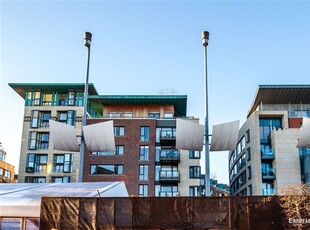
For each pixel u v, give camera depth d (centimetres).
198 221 1472
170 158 5647
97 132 2366
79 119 6216
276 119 5541
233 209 1468
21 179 6069
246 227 1448
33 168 6106
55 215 1529
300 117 5562
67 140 2400
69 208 1529
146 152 5781
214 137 2241
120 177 5662
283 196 1455
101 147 2386
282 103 5850
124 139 5838
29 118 6338
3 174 7800
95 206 1520
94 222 1505
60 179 6012
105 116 6244
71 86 6303
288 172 5128
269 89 5581
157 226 1482
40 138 6275
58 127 2381
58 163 6109
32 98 6431
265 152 5291
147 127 5897
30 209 1586
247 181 5775
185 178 5644
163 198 1503
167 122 5912
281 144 5247
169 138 5750
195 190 5600
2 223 1598
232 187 7488
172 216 1484
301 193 1452
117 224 1497
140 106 6250
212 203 1482
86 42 2597
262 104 5875
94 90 6444
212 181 10438
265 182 5262
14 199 1683
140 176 5672
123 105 6278
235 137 2233
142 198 1509
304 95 5662
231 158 7738
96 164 5753
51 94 6444
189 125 2256
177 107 6425
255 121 5456
